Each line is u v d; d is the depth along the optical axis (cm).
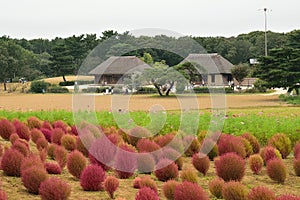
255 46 7369
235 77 5388
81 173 680
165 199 623
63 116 1463
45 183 568
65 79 6831
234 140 898
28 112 1574
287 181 767
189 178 684
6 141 1012
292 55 3847
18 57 7369
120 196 626
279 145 967
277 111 2159
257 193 545
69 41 6462
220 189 632
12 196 599
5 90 5778
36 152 891
